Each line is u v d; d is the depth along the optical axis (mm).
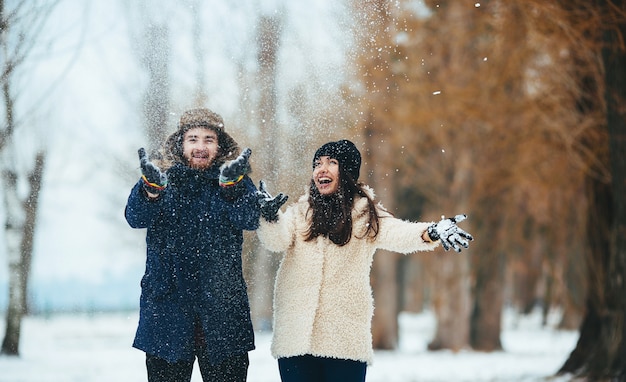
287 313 5504
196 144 5457
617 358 13984
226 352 5324
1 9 9789
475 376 16844
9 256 20703
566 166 17203
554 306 24438
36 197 20000
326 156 5609
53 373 16141
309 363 5527
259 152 8422
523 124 17594
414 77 18188
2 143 12625
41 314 36969
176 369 5379
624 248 11586
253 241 8773
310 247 5520
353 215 5539
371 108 18281
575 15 12617
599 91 13617
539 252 27438
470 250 25984
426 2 17672
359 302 5535
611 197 14711
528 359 23328
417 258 30141
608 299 14305
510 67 16156
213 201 5363
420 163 25078
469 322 30562
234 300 5383
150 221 5238
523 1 12953
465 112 18219
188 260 5332
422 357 24672
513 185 21078
